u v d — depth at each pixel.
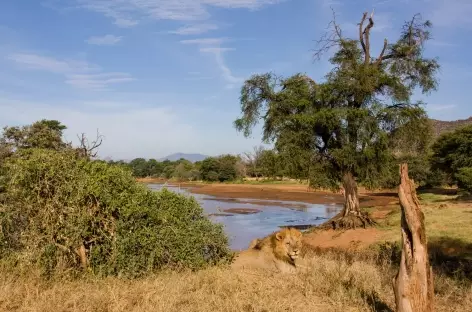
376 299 6.68
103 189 7.87
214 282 7.04
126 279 7.42
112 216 7.99
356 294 6.82
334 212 40.31
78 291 6.60
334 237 20.97
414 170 45.81
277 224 31.31
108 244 7.83
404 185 5.74
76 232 7.62
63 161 8.05
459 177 33.88
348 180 23.17
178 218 8.45
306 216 37.06
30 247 7.53
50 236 7.61
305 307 6.13
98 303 5.98
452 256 12.54
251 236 25.03
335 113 21.64
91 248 7.77
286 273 8.17
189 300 6.20
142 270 7.76
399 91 22.44
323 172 23.77
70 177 7.92
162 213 8.21
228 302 6.01
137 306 5.90
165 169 102.44
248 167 105.81
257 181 93.38
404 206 5.66
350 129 22.52
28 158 8.20
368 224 22.36
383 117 22.56
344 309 6.18
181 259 8.16
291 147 22.59
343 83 22.17
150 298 6.20
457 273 8.92
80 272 7.61
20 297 6.29
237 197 58.31
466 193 33.38
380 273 8.48
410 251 5.56
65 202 7.83
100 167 8.29
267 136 25.03
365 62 24.25
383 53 24.69
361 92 22.52
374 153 21.75
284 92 23.41
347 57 23.83
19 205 7.80
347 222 22.25
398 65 24.06
